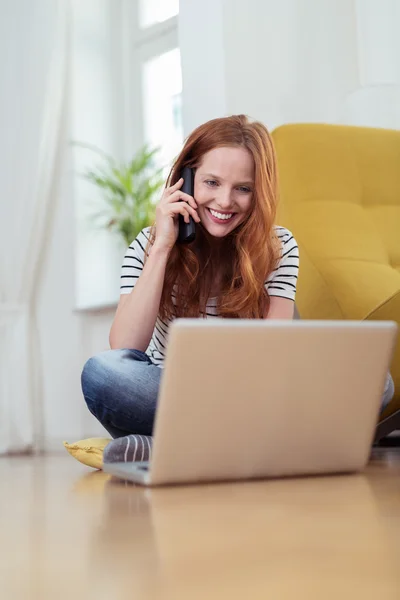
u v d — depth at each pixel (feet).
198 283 6.07
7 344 13.21
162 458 3.97
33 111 13.44
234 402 3.98
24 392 13.14
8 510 3.62
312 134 7.81
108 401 5.48
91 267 13.34
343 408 4.29
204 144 5.75
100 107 13.76
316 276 7.07
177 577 1.95
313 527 2.71
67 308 13.38
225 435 4.03
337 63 10.25
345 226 7.40
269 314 5.96
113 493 4.00
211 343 3.82
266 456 4.17
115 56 14.02
